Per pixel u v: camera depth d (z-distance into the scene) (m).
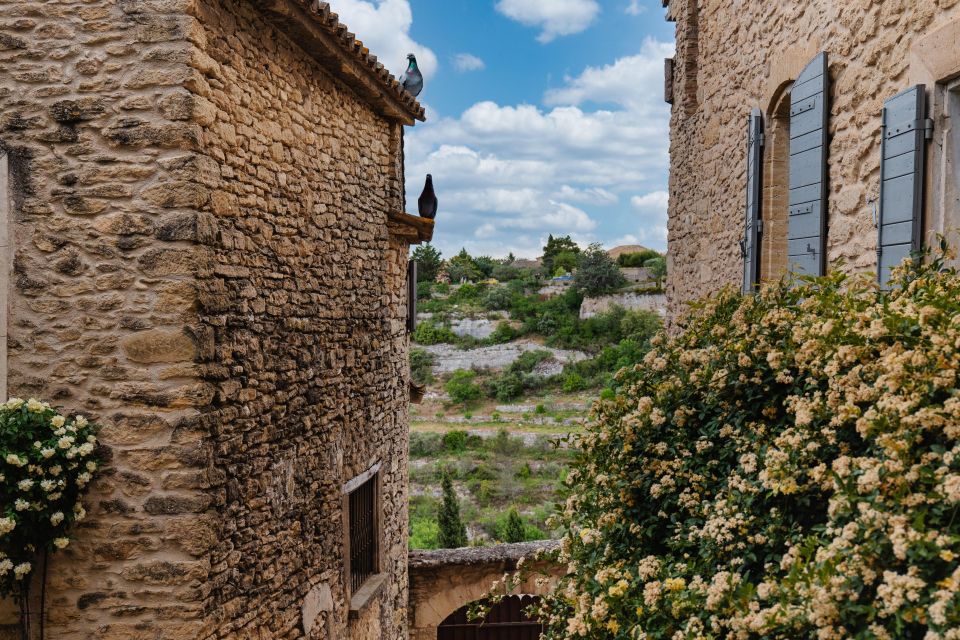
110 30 4.12
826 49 4.80
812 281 3.73
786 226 6.11
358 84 6.44
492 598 4.94
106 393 4.14
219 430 4.36
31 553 3.99
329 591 6.10
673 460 3.85
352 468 6.70
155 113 4.10
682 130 9.35
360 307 6.88
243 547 4.68
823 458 2.96
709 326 4.43
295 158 5.46
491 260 83.00
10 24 4.16
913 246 3.66
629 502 3.93
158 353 4.09
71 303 4.15
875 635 2.06
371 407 7.23
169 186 4.09
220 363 4.39
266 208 4.98
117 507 4.13
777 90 5.78
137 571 4.12
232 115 4.53
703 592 2.84
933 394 2.41
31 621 4.14
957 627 1.85
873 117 4.20
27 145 4.17
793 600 2.36
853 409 2.64
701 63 8.46
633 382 4.49
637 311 47.06
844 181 4.55
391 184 7.61
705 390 4.00
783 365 3.59
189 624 4.11
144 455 4.11
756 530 3.13
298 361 5.51
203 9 4.20
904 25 3.88
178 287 4.09
